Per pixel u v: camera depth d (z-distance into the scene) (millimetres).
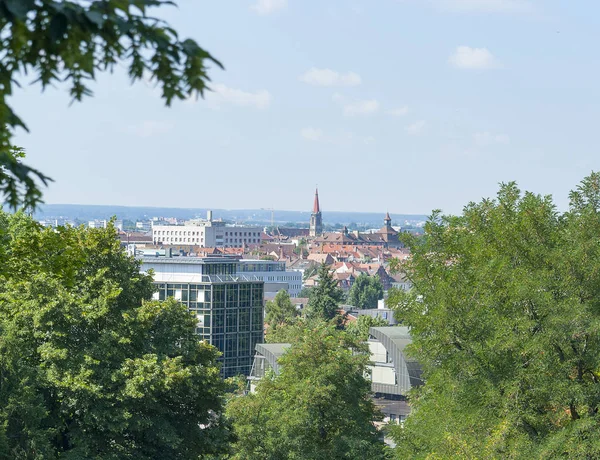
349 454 65000
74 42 6977
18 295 47469
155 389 46469
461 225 48688
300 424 68375
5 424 41281
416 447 46438
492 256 44562
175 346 53062
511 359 40312
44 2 6719
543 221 45188
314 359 73438
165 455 49781
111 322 49219
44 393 46719
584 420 37500
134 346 50125
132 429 46375
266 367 128000
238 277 178625
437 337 41906
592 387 40000
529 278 40625
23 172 8453
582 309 39031
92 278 50594
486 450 37844
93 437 46875
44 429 45062
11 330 46219
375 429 71750
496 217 45781
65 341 47438
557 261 41719
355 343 78812
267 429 66938
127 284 53125
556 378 39500
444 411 43125
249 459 65938
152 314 50344
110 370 46750
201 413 52094
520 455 37375
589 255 41781
